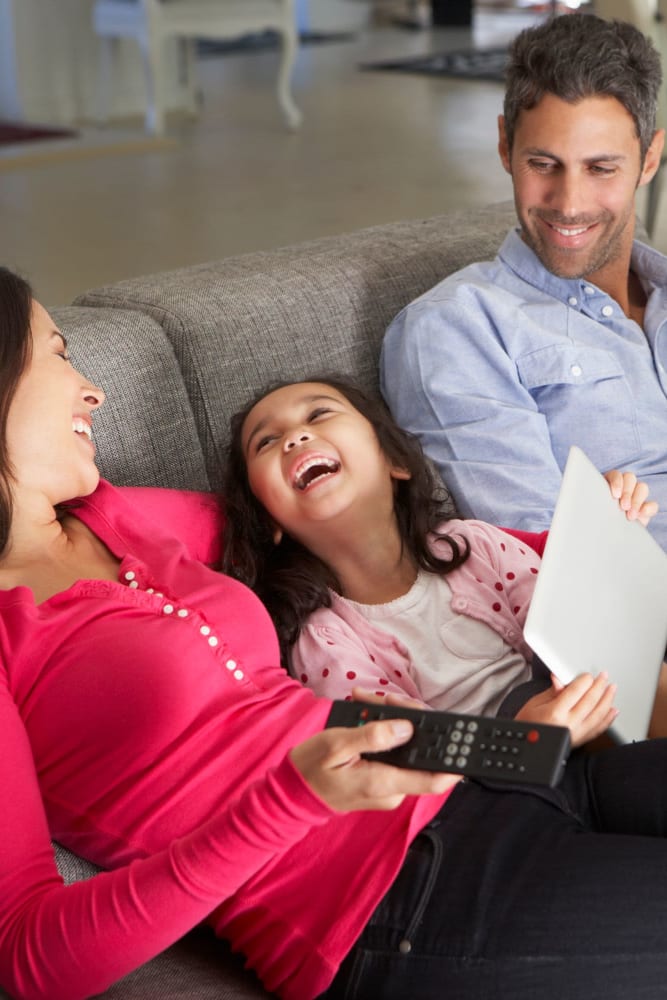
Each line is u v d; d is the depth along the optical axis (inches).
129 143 254.4
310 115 284.8
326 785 37.6
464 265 78.5
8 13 272.2
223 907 45.3
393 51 375.6
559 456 70.8
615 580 54.5
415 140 253.0
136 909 38.8
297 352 68.5
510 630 58.1
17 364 49.3
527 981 42.3
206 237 186.4
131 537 53.6
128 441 61.2
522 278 73.0
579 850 45.4
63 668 45.9
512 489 66.6
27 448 50.0
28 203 211.8
